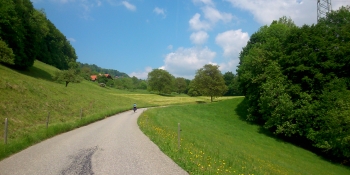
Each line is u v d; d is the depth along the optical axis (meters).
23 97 25.47
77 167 8.25
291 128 30.34
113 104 48.97
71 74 58.28
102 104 43.59
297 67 31.55
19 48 52.94
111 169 8.02
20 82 29.45
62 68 106.00
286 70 34.41
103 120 26.81
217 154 13.91
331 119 25.17
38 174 7.47
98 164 8.64
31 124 19.75
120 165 8.52
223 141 25.91
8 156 9.85
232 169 10.42
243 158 17.34
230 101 56.50
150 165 8.55
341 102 25.22
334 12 36.44
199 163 9.03
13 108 21.20
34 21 62.41
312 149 29.78
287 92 32.81
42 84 38.09
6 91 24.44
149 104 65.94
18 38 51.25
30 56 59.56
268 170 15.13
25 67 59.81
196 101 81.12
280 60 35.59
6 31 49.16
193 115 46.31
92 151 10.83
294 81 33.47
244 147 25.39
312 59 30.36
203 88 71.31
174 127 27.20
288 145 30.52
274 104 32.91
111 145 12.28
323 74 30.31
